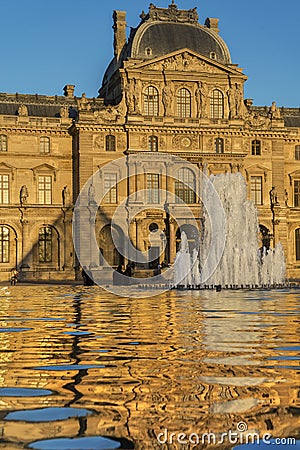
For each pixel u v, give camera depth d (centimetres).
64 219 12656
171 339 2941
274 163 13338
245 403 1681
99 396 1775
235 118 12912
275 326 3441
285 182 13612
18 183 12569
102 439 1388
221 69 12900
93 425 1491
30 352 2584
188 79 12756
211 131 12762
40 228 12662
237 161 12912
